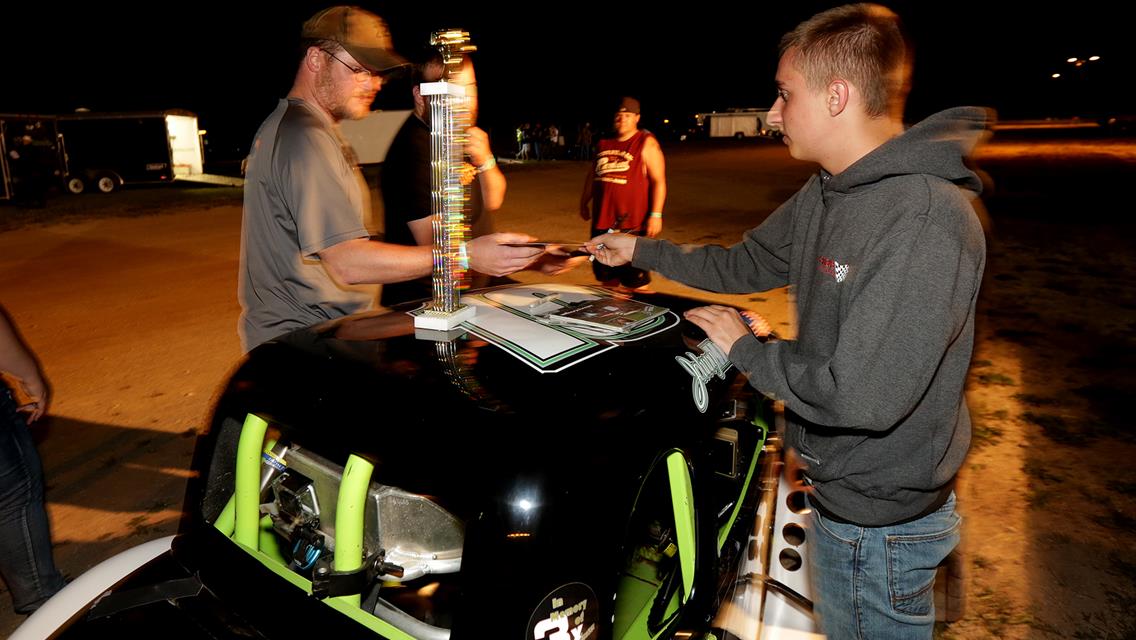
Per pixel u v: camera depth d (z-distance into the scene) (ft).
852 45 5.32
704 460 5.71
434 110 6.17
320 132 7.61
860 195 5.33
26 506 8.89
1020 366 17.81
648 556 6.31
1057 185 55.31
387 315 6.81
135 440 15.34
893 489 5.68
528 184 67.56
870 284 5.04
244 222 8.00
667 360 6.02
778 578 7.29
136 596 5.24
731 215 44.57
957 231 4.99
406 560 5.33
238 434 6.09
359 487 4.95
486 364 5.66
